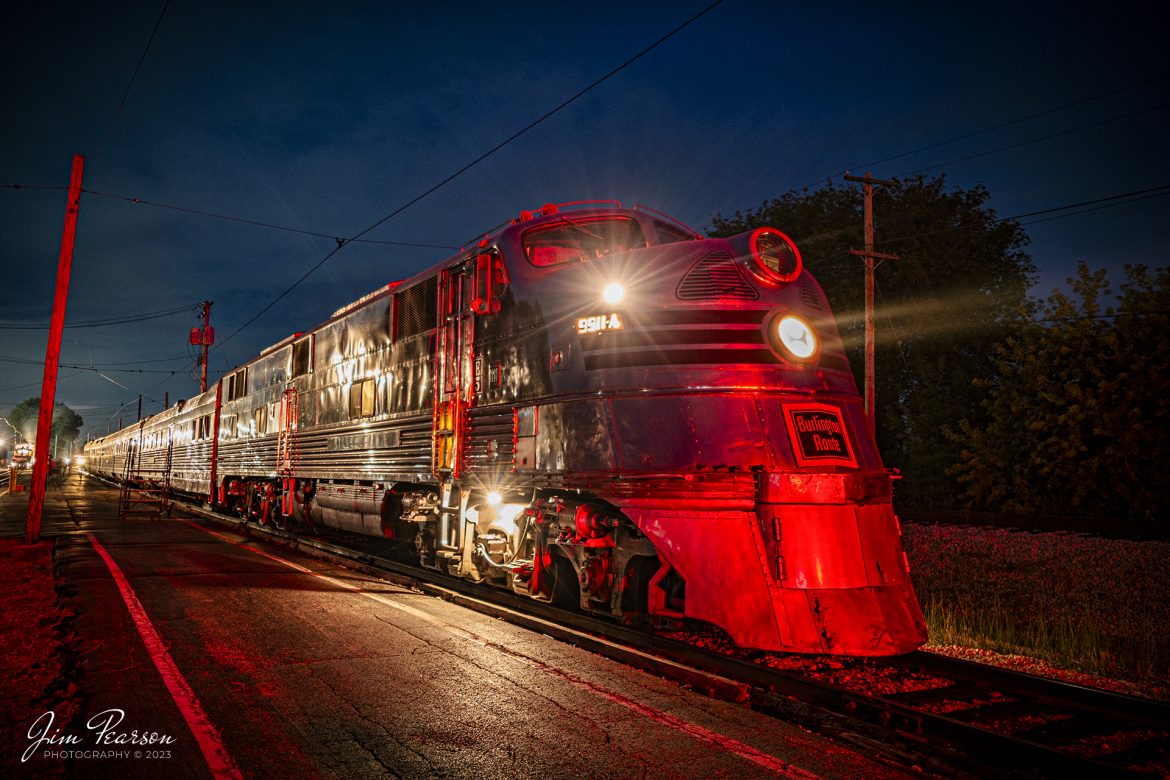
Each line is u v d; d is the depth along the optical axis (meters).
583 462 6.71
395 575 9.95
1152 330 14.93
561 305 7.27
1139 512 14.73
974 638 7.62
